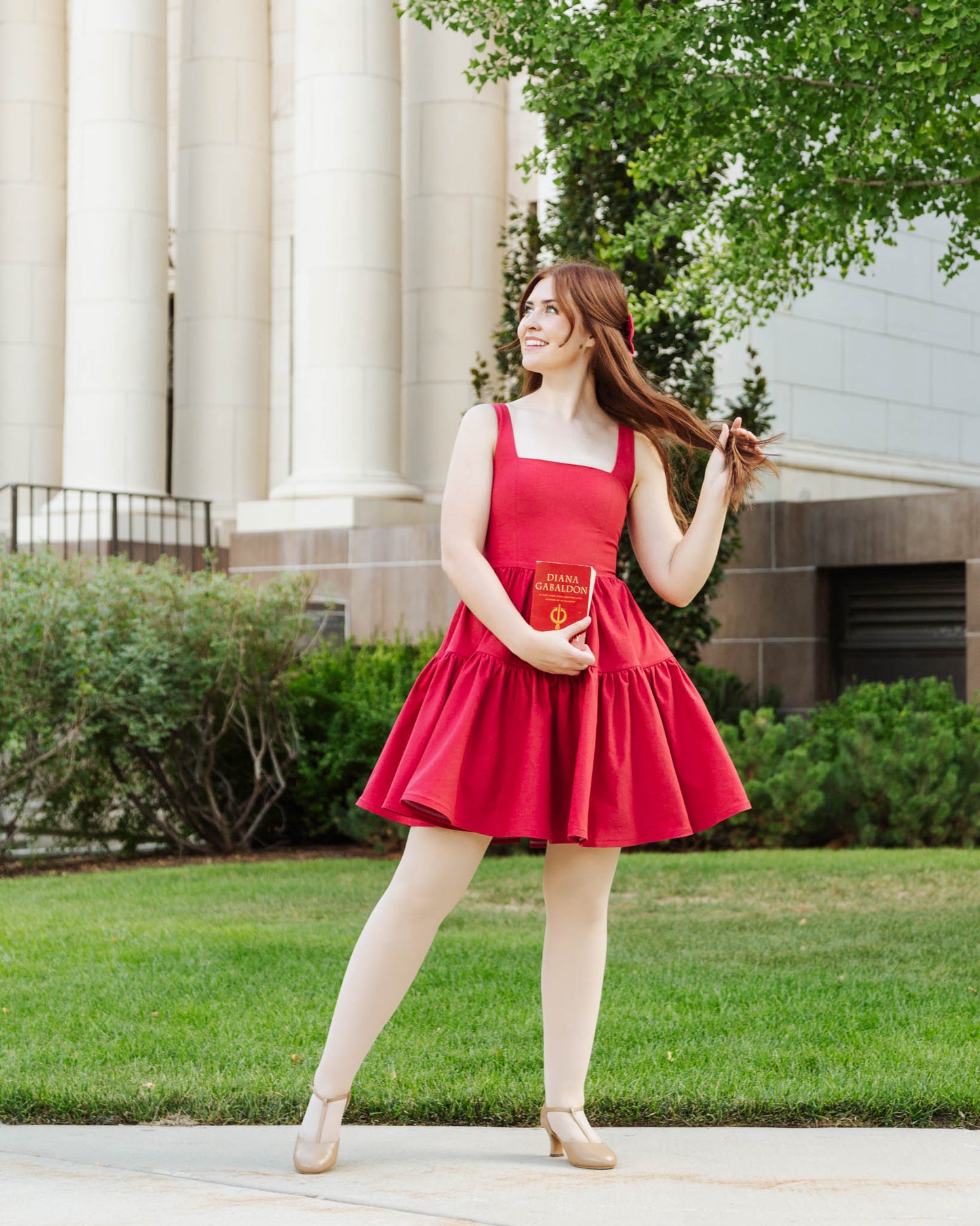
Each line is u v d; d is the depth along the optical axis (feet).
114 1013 16.63
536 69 25.27
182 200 59.67
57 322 61.52
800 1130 11.76
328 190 51.16
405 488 50.57
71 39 57.21
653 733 10.68
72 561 34.65
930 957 20.17
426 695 10.89
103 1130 11.96
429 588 45.85
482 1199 9.64
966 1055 14.07
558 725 10.59
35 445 60.59
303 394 51.55
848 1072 13.39
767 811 32.78
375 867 31.50
